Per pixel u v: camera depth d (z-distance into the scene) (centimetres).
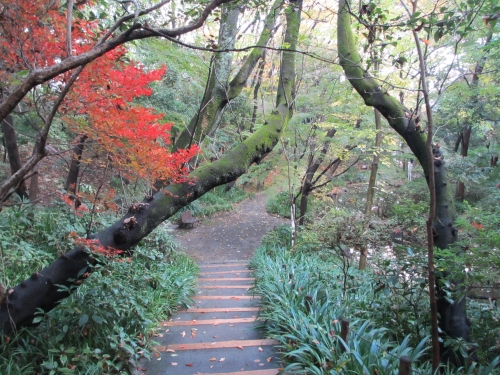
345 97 781
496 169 927
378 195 962
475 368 292
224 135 1097
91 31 308
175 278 562
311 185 1017
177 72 900
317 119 870
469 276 276
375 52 368
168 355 363
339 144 861
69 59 209
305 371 297
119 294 360
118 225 354
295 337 345
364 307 425
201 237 1240
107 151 307
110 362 299
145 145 290
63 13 297
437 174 365
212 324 451
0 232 453
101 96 282
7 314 295
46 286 314
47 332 316
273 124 530
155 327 424
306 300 408
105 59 268
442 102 812
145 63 786
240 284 668
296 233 859
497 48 609
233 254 1070
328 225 465
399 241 442
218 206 1576
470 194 1029
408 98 711
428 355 333
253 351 374
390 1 522
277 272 570
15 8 239
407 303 377
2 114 199
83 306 330
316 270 579
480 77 678
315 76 810
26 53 263
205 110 560
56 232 509
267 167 970
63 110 294
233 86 597
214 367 343
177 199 391
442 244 345
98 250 313
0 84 260
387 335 364
